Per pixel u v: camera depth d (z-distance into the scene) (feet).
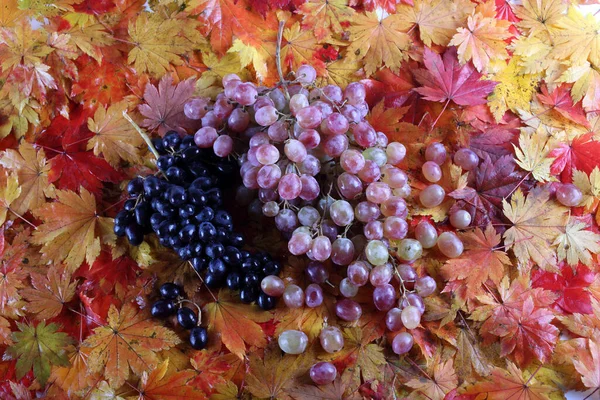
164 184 1.95
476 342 2.03
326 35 2.20
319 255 1.96
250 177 1.99
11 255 2.01
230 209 2.10
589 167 2.17
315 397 1.93
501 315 2.03
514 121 2.22
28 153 2.06
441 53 2.23
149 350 1.95
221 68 2.17
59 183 2.06
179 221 1.95
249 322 1.99
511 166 2.13
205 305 2.01
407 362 2.00
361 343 1.99
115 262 2.04
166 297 1.98
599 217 2.16
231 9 2.17
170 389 1.92
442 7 2.24
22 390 1.94
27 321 1.98
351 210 1.99
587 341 2.04
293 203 2.04
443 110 2.19
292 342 1.94
